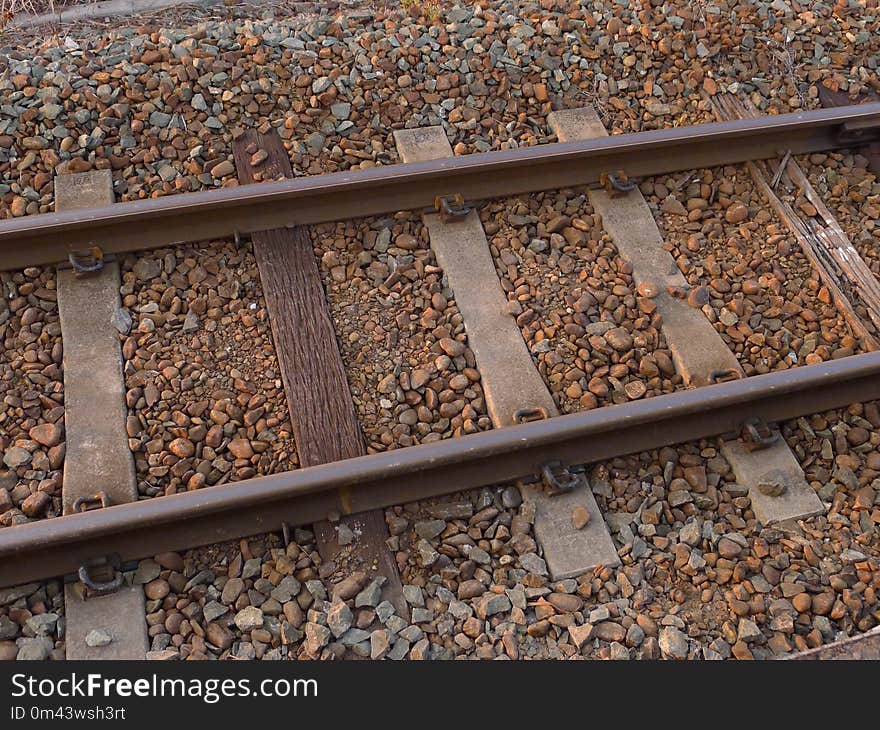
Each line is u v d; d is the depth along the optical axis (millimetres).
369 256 4375
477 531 3553
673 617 3342
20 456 3619
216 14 5633
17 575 3260
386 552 3477
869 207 4793
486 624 3312
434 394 3902
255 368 3963
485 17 5359
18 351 3961
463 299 4250
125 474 3600
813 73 5391
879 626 3307
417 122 4930
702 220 4715
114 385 3857
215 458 3660
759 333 4219
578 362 4039
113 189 4516
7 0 5551
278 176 4621
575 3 5477
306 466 3658
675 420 3773
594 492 3684
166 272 4223
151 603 3316
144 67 4824
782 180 4859
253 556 3436
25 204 4406
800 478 3762
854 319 4277
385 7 5559
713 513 3666
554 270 4402
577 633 3275
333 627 3258
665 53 5340
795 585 3410
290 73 4930
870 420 3930
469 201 4562
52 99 4645
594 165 4699
